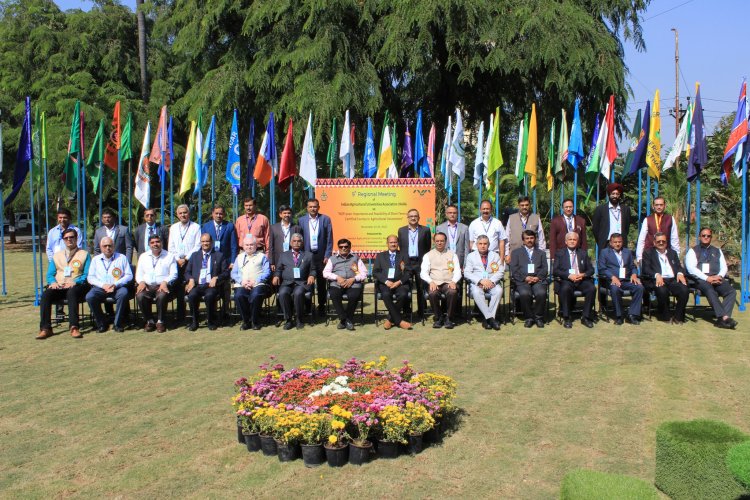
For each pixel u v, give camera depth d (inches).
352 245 444.1
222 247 398.9
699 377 265.9
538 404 233.6
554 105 609.9
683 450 155.9
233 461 187.9
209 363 296.4
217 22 634.8
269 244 399.2
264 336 353.1
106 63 928.3
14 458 191.9
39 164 456.8
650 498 133.0
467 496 164.6
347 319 369.4
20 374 280.8
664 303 379.2
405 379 223.6
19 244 1159.0
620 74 561.0
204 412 229.0
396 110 655.1
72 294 356.5
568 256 377.1
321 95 560.4
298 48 577.9
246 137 666.2
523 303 373.1
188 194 828.6
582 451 191.3
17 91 981.8
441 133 676.7
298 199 679.7
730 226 610.9
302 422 183.9
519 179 437.4
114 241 405.1
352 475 177.6
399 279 374.3
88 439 205.6
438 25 548.1
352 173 453.7
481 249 374.6
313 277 373.1
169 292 371.2
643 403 233.8
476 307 400.2
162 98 902.4
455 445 197.2
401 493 166.4
